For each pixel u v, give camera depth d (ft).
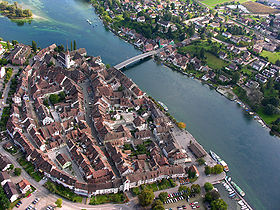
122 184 639.35
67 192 631.56
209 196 640.17
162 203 611.06
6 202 570.46
